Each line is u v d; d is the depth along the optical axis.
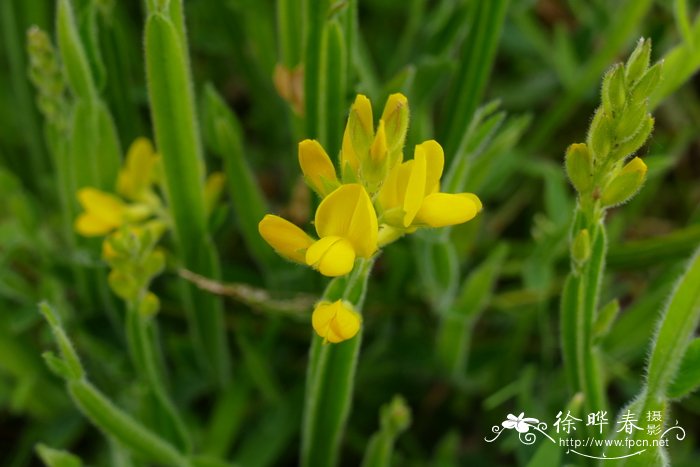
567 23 0.45
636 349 0.34
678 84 0.32
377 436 0.31
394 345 0.36
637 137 0.27
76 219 0.33
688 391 0.27
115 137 0.32
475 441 0.37
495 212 0.42
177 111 0.30
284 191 0.42
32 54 0.31
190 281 0.32
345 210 0.26
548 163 0.40
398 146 0.26
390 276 0.35
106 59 0.33
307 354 0.38
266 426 0.34
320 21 0.30
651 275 0.38
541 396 0.34
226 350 0.34
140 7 0.41
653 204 0.44
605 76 0.27
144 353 0.31
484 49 0.33
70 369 0.29
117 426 0.30
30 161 0.42
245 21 0.38
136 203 0.33
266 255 0.34
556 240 0.34
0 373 0.35
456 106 0.33
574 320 0.29
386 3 0.44
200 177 0.31
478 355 0.35
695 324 0.27
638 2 0.34
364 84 0.32
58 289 0.35
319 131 0.31
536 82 0.43
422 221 0.26
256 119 0.42
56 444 0.35
